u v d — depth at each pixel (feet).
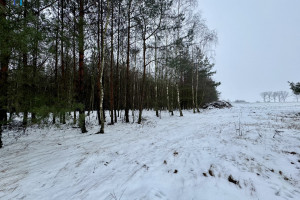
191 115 58.13
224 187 10.19
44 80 18.98
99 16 33.78
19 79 15.78
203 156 15.12
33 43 15.42
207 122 37.45
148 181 11.13
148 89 93.40
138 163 14.60
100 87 29.81
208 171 12.29
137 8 36.60
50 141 24.52
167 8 37.68
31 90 17.25
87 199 9.70
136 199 9.17
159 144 20.54
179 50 50.96
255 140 18.72
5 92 15.87
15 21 14.43
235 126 27.76
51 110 16.96
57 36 19.20
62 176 12.91
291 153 14.51
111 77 39.78
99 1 32.81
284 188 10.03
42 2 18.88
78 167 14.40
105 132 30.42
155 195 9.39
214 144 18.43
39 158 16.99
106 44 39.45
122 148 19.47
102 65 29.73
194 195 9.55
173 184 10.83
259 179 10.93
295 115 43.09
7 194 10.66
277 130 22.40
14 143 23.02
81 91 29.50
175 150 17.46
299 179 10.93
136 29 41.45
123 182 11.34
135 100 96.12
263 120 34.83
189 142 20.25
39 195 10.47
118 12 37.88
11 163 15.70
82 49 27.58
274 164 12.87
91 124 40.63
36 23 16.19
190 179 11.35
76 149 19.84
